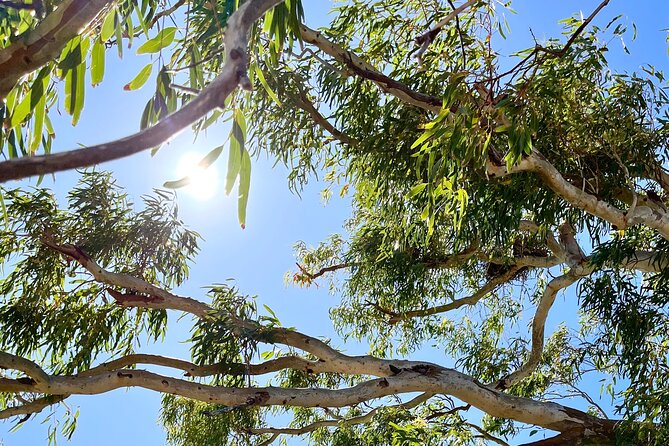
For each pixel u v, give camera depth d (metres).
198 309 7.28
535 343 8.48
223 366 7.29
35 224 7.36
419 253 9.01
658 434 6.15
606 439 6.92
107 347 7.77
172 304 7.25
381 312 9.97
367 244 9.11
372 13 7.11
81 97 3.24
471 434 7.52
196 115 1.41
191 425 9.21
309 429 8.41
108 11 3.26
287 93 7.19
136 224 7.58
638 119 6.72
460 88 5.28
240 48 1.52
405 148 6.84
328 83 7.21
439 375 7.19
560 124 6.55
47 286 7.55
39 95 3.23
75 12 2.32
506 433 8.90
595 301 7.08
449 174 5.98
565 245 8.35
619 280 7.05
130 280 7.26
